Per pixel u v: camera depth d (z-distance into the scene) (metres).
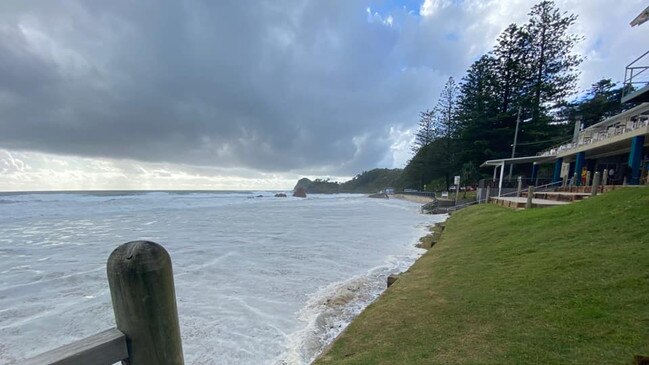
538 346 2.86
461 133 39.44
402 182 69.31
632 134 12.15
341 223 18.72
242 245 11.54
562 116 35.50
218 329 4.90
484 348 2.95
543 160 22.52
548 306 3.63
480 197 23.75
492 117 36.09
